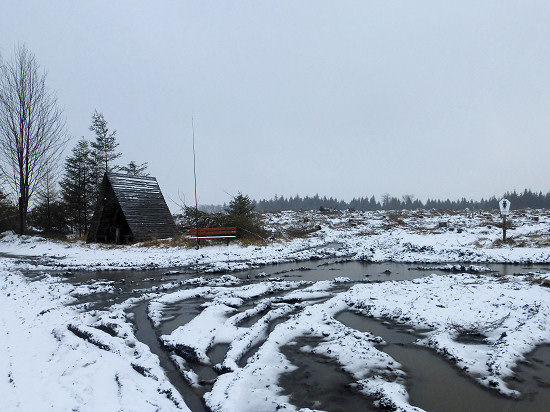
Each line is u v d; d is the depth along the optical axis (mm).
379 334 7402
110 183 24547
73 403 4777
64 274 15086
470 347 6457
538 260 14414
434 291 9961
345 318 8492
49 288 11977
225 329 7691
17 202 35156
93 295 11297
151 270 15828
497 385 5133
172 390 5090
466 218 33844
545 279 10297
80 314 8906
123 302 10211
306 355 6395
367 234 29094
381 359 6039
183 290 11312
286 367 5871
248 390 5062
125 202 24234
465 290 9805
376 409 4668
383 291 10305
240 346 6668
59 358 6332
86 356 6246
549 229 21156
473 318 7785
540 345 6477
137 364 5938
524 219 28812
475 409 4621
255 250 20109
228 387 5121
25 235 30047
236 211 25344
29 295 11062
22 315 9055
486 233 22219
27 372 5758
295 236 27344
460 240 20516
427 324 7707
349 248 21484
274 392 5105
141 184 26047
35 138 31328
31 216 36688
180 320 8656
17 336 7520
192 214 26375
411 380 5418
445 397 4922
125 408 4590
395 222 35375
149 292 11531
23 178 30875
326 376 5590
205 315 8602
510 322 7414
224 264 16047
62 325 8141
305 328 7578
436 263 15727
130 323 8281
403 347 6707
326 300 10062
